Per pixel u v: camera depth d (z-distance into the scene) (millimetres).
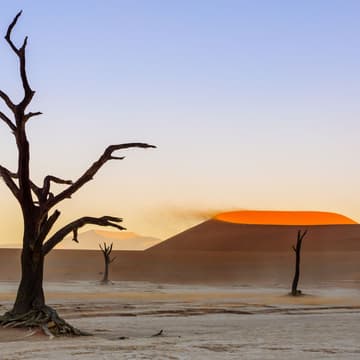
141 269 150000
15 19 32281
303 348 26344
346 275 132125
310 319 44844
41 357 22906
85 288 85062
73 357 22844
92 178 34062
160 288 90188
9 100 32812
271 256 180125
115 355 23359
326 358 23453
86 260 173000
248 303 62719
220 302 63094
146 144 34094
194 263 167375
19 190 33719
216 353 24281
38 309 32906
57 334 31406
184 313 49375
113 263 164000
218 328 37219
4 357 23000
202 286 99500
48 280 108500
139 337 31359
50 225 33781
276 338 30797
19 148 33500
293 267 152500
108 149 33750
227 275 134875
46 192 34125
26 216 33812
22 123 33000
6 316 33094
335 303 64750
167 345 26766
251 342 28531
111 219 34750
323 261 161125
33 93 32875
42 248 33750
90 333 32906
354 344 28344
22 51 32469
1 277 117000
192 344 27266
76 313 47406
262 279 124625
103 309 51375
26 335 30734
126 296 69938
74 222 34406
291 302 65625
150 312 49281
